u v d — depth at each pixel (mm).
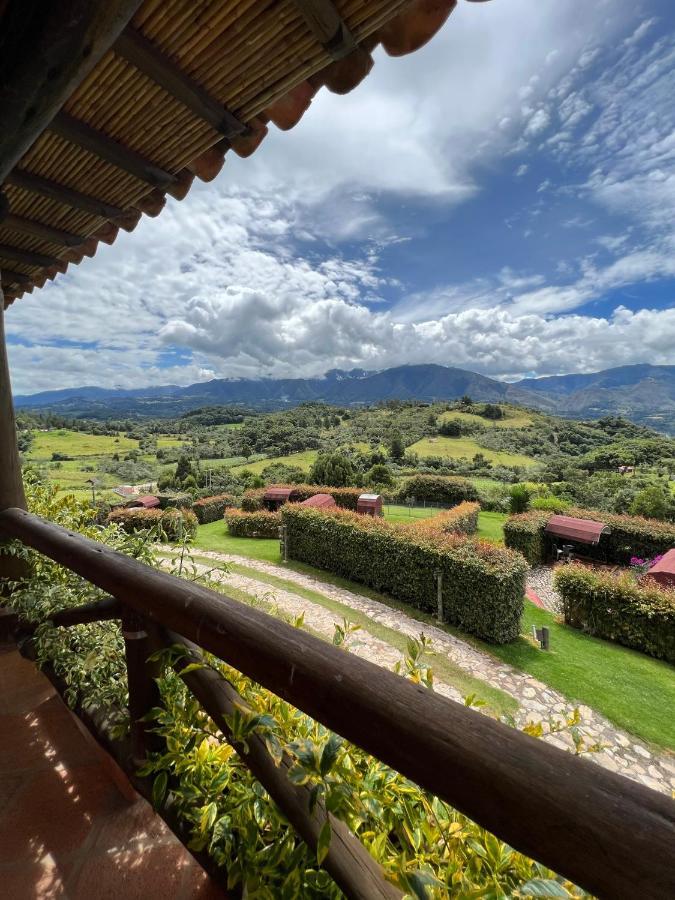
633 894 342
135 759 1237
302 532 11328
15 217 2377
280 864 833
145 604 1035
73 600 1850
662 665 6625
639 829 354
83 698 1593
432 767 482
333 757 665
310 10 1152
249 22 1282
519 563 7430
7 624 2477
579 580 7836
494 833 435
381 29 1271
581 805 385
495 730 480
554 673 6199
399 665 1152
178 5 1248
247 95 1542
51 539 1677
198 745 1026
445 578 7848
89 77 1511
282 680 665
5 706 1955
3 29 1033
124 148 1843
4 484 2420
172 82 1458
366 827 850
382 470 27656
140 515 12180
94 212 2270
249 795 864
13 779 1525
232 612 822
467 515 15344
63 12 939
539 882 526
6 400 2430
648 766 4477
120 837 1304
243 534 14922
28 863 1220
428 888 570
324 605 8430
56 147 1861
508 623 7086
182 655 1010
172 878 1178
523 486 20797
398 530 9445
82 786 1496
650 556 12258
